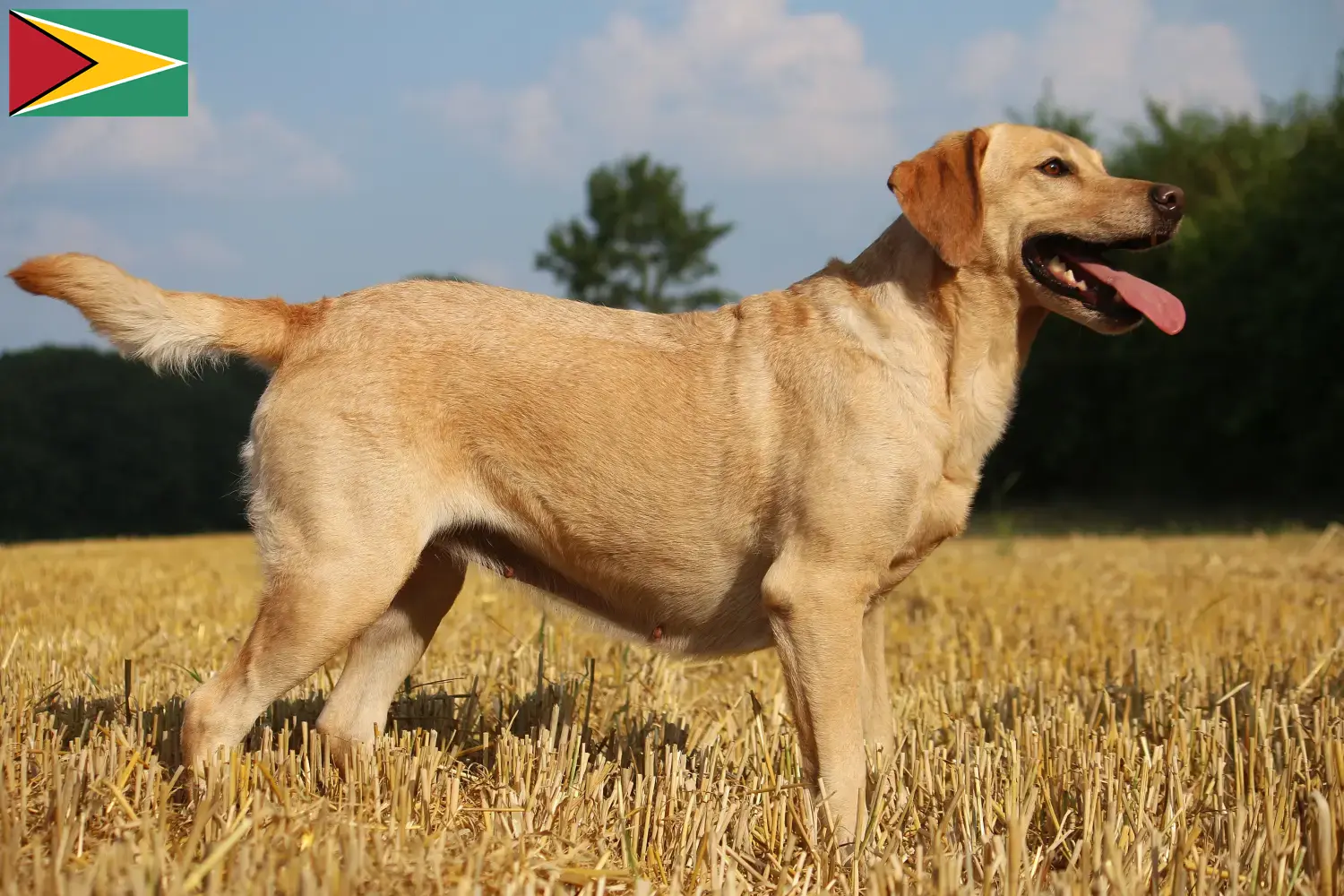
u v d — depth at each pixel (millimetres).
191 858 3230
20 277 4391
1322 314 23906
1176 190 4504
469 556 4734
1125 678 6223
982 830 3938
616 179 60875
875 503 4266
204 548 16297
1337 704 5352
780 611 4297
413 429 4402
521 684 5965
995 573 12023
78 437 32625
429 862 3352
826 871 3688
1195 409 27375
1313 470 25297
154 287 4477
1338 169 24688
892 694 6191
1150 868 3562
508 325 4555
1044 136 4660
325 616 4305
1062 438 30016
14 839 3270
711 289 61625
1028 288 4625
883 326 4434
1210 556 13758
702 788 4191
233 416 35438
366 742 4719
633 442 4480
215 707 4297
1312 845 3518
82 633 7320
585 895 3383
